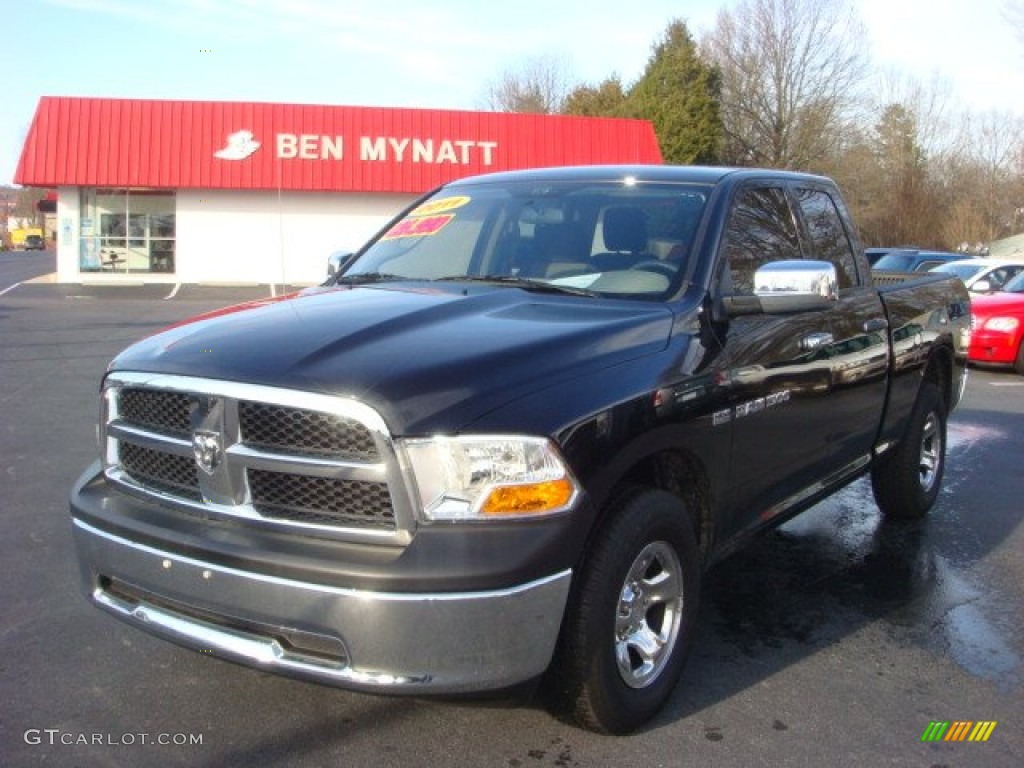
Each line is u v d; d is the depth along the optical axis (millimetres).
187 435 3012
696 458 3434
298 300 3785
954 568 5129
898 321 5234
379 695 2684
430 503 2660
